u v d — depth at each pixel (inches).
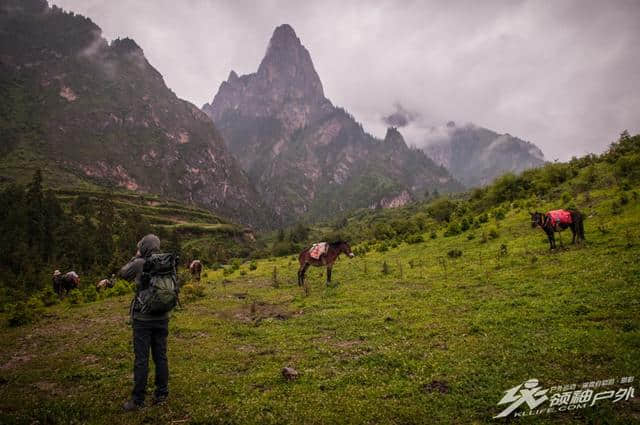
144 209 6825.8
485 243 935.0
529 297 450.9
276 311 546.9
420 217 2021.4
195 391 265.6
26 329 556.1
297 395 252.5
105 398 262.4
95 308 713.6
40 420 225.6
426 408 221.8
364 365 301.7
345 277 797.2
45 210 3860.7
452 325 380.5
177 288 258.8
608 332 298.4
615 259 537.3
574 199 1068.5
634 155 1115.3
